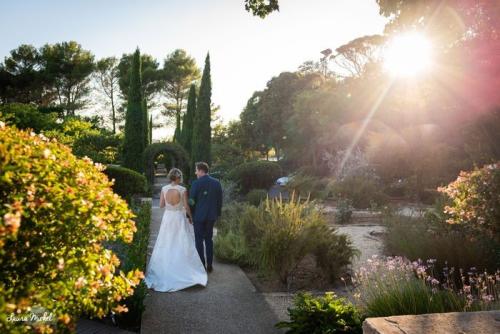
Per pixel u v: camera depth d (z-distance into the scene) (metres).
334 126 34.84
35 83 46.28
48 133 21.48
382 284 4.26
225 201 17.27
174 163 27.48
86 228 2.17
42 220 2.00
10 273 1.96
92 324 4.03
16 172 1.92
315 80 45.88
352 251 6.28
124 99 54.91
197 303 5.03
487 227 5.11
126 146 23.72
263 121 48.16
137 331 4.14
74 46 50.69
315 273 6.41
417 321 2.84
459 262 5.50
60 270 2.00
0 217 1.71
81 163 2.40
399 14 9.81
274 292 5.59
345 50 45.09
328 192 19.25
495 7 9.66
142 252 5.24
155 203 18.88
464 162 19.45
